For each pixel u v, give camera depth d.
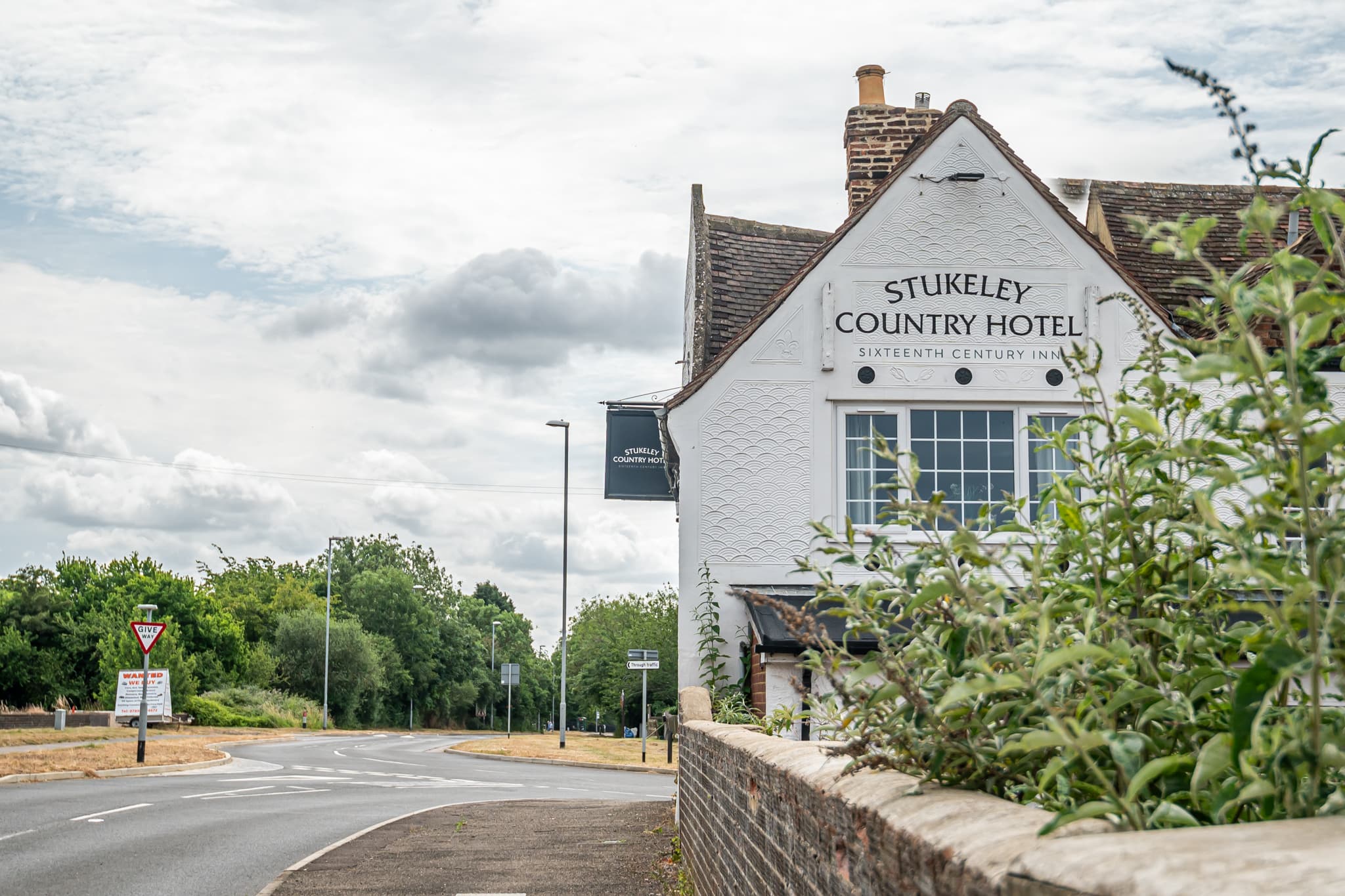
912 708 2.60
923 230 14.58
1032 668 2.31
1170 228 1.92
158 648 58.41
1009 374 14.36
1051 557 2.78
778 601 2.88
